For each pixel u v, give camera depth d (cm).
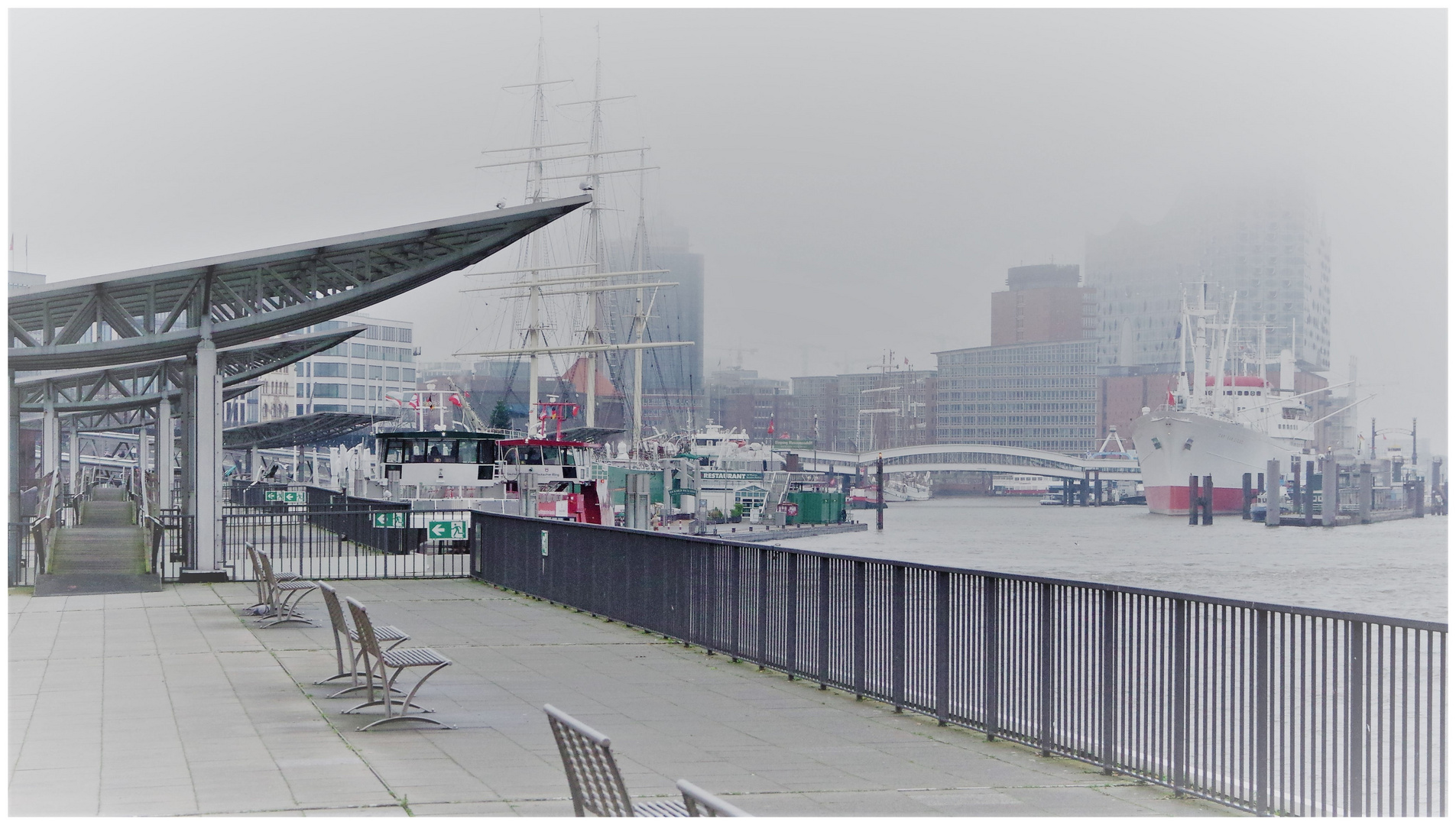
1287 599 8694
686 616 1577
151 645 1511
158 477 4822
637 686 1270
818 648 1283
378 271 2434
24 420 5266
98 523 4359
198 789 814
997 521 16675
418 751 936
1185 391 15762
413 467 4966
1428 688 696
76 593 2164
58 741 966
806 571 1307
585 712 1127
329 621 1756
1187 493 14425
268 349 3806
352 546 3419
